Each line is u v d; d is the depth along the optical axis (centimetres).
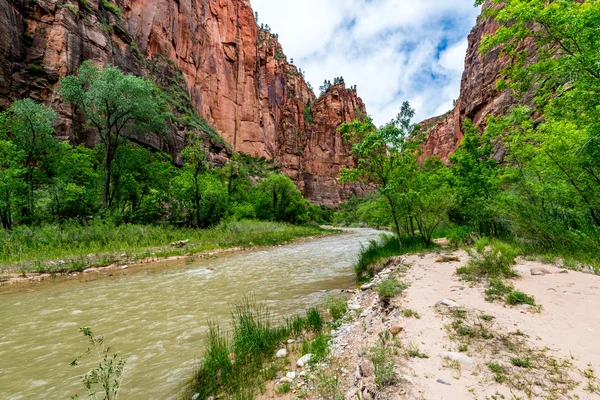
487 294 516
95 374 324
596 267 629
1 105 2827
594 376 251
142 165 2880
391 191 1126
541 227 868
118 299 862
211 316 703
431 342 353
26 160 2114
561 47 731
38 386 422
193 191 3006
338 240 2930
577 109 834
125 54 4547
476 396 240
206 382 404
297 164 12294
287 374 382
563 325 366
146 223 2597
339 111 14700
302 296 856
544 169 970
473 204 1244
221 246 2072
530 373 267
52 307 795
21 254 1352
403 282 660
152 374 445
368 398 263
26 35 3203
